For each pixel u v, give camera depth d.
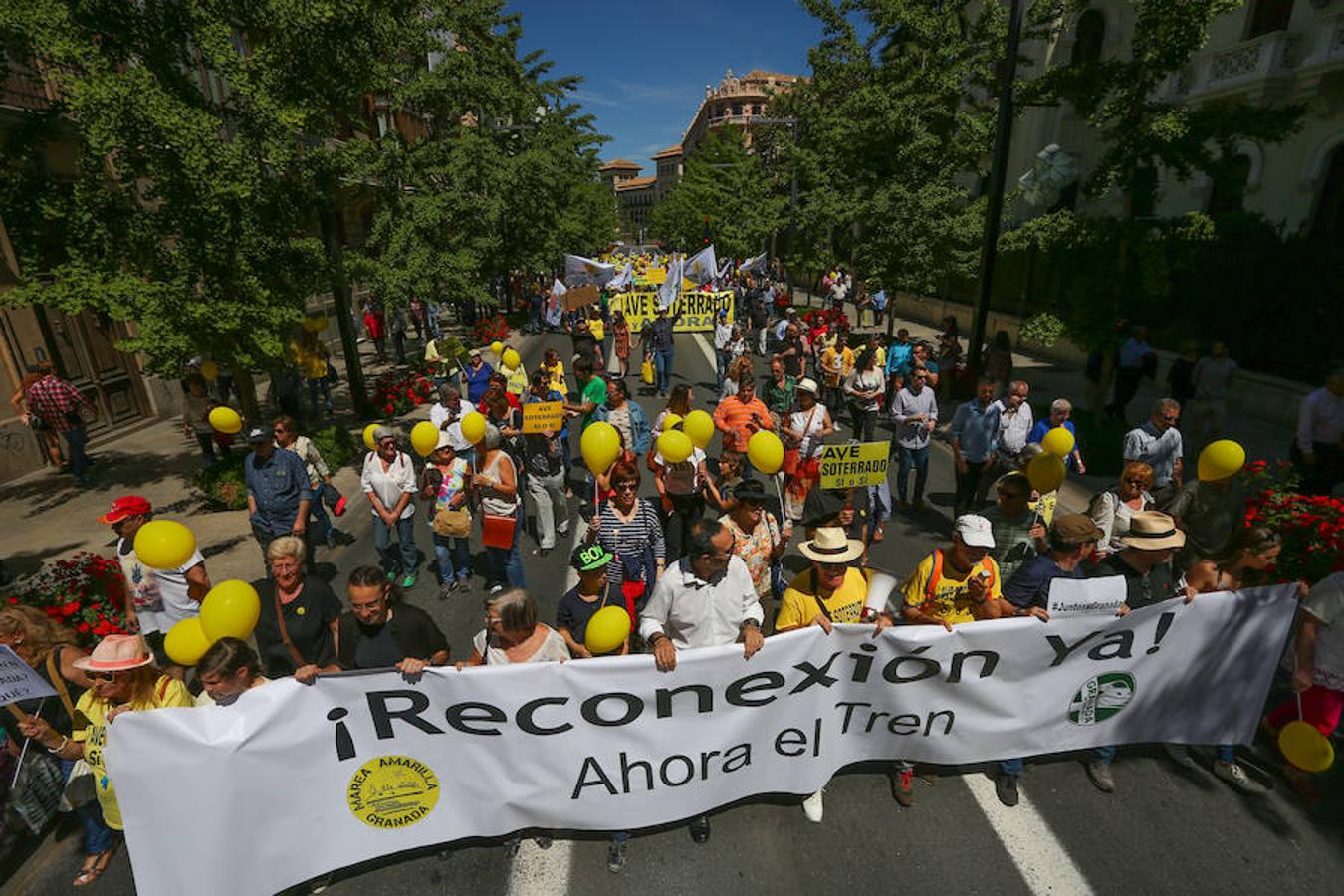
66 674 3.86
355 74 9.26
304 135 9.83
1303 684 4.08
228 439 11.04
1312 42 14.81
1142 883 3.73
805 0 16.31
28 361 11.08
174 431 13.66
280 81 8.70
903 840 4.05
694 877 3.84
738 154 41.38
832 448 5.92
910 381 8.71
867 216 16.58
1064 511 8.77
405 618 3.92
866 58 16.39
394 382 15.24
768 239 39.72
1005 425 7.85
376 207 13.87
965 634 4.00
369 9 9.08
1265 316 12.80
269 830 3.52
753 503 5.05
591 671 3.63
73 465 10.75
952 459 11.30
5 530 8.91
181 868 3.42
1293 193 15.44
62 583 5.75
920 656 4.02
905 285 16.33
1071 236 11.66
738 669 3.79
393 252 12.98
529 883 3.82
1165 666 4.29
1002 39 15.04
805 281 45.66
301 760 3.50
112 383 13.33
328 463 10.55
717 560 3.86
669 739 3.86
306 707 3.44
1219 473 5.16
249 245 8.57
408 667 3.48
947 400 14.30
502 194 19.55
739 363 8.16
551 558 7.80
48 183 8.03
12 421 10.80
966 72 15.48
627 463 5.02
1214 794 4.33
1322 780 4.42
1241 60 15.91
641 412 8.63
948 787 4.43
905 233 15.79
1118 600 4.06
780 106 28.02
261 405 15.45
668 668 3.67
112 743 3.22
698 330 23.41
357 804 3.67
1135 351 11.90
